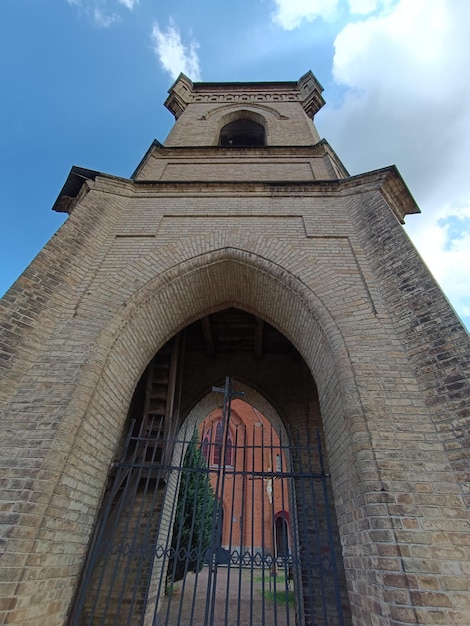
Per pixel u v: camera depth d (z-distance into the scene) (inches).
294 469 321.1
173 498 338.3
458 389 147.2
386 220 230.1
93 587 275.9
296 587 236.8
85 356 175.3
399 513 124.2
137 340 213.5
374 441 141.3
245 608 420.8
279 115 446.0
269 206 265.0
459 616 105.3
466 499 125.0
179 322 253.9
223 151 347.9
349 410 152.6
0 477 135.4
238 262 230.2
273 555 165.9
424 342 167.5
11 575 116.4
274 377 385.4
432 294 181.8
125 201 274.7
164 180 294.0
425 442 139.6
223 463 198.8
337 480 168.2
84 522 159.6
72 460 148.4
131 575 281.7
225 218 257.4
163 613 379.2
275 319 249.6
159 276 219.5
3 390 157.6
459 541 117.6
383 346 172.6
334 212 256.2
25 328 178.1
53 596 133.4
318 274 212.1
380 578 116.0
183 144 387.5
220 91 521.3
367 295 197.2
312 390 367.2
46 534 130.6
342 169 347.3
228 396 221.6
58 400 158.4
